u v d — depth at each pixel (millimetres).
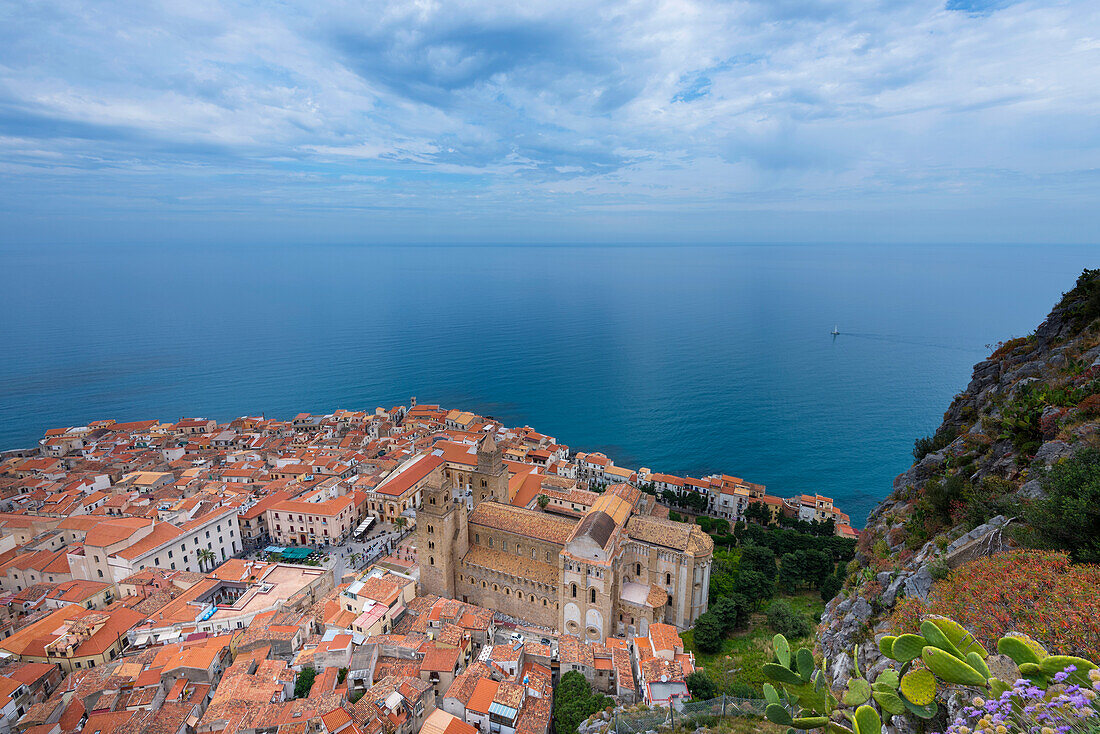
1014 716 14578
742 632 84125
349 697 69625
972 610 25594
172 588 94562
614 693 70875
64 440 178375
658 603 82312
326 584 98375
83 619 81250
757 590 92062
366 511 136000
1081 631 21781
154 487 140875
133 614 85875
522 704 66438
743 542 118188
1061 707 13977
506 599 90125
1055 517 30969
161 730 63094
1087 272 67438
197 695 70062
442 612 82250
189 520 115062
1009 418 49688
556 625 86062
